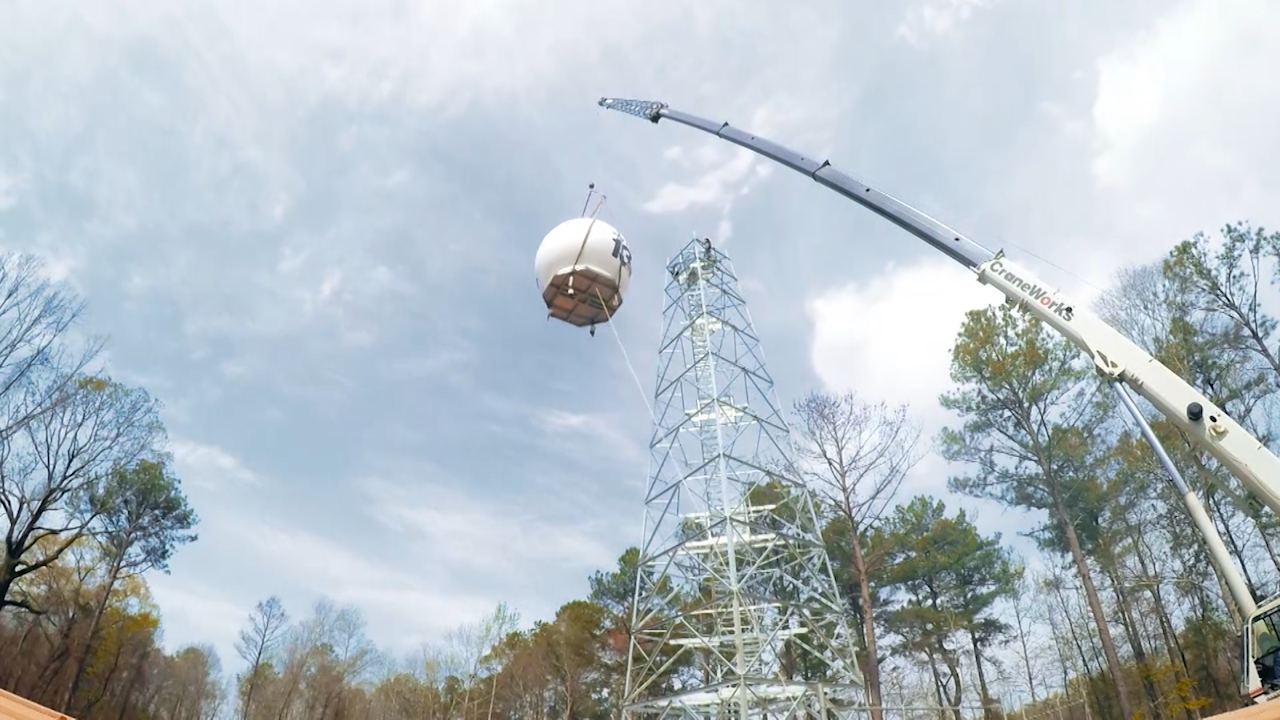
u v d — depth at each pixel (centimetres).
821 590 2694
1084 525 3186
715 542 2556
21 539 3353
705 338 3003
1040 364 3080
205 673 6181
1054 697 4466
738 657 2216
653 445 2858
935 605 3912
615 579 4469
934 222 1727
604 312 2989
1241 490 1476
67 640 4100
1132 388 1359
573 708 4584
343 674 6016
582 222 3002
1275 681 1148
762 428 2784
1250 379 2678
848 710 2397
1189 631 3206
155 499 4216
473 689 5488
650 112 3084
